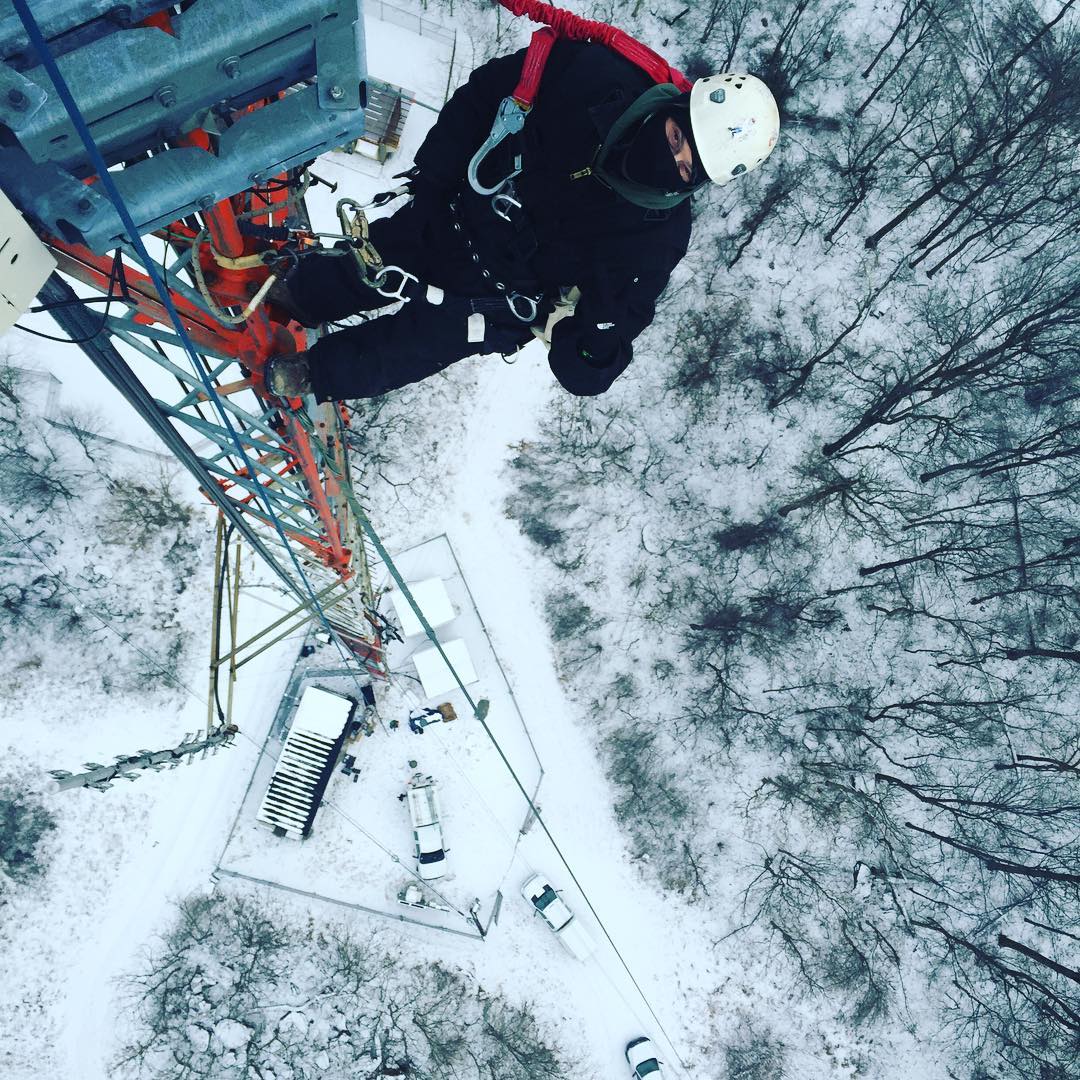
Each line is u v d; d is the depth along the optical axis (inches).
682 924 1013.2
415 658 944.9
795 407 1110.4
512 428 1027.9
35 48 107.8
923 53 1131.3
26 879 921.5
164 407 275.3
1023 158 1115.9
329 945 951.0
